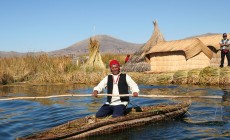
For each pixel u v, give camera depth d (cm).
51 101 1324
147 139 718
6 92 1664
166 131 777
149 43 2755
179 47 2208
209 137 729
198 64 2170
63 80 2173
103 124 743
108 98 838
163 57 2334
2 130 816
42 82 2181
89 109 1115
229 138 720
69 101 1318
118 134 752
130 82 834
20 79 2255
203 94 1413
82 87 1878
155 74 2148
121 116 786
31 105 1224
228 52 1888
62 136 671
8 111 1099
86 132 716
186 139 716
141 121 817
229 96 1334
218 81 1773
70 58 2656
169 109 886
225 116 937
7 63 2414
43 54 2527
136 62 2702
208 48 2175
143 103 1226
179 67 2227
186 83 1931
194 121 877
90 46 2527
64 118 961
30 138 641
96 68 2467
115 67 833
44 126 859
